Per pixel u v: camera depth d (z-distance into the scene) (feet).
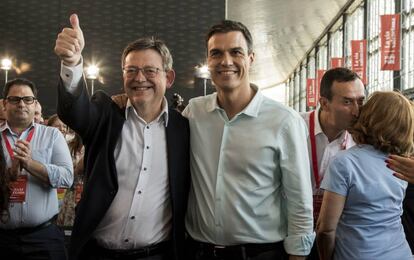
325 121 8.44
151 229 6.73
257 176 6.67
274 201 6.88
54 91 27.17
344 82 8.04
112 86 26.89
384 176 6.45
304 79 90.89
